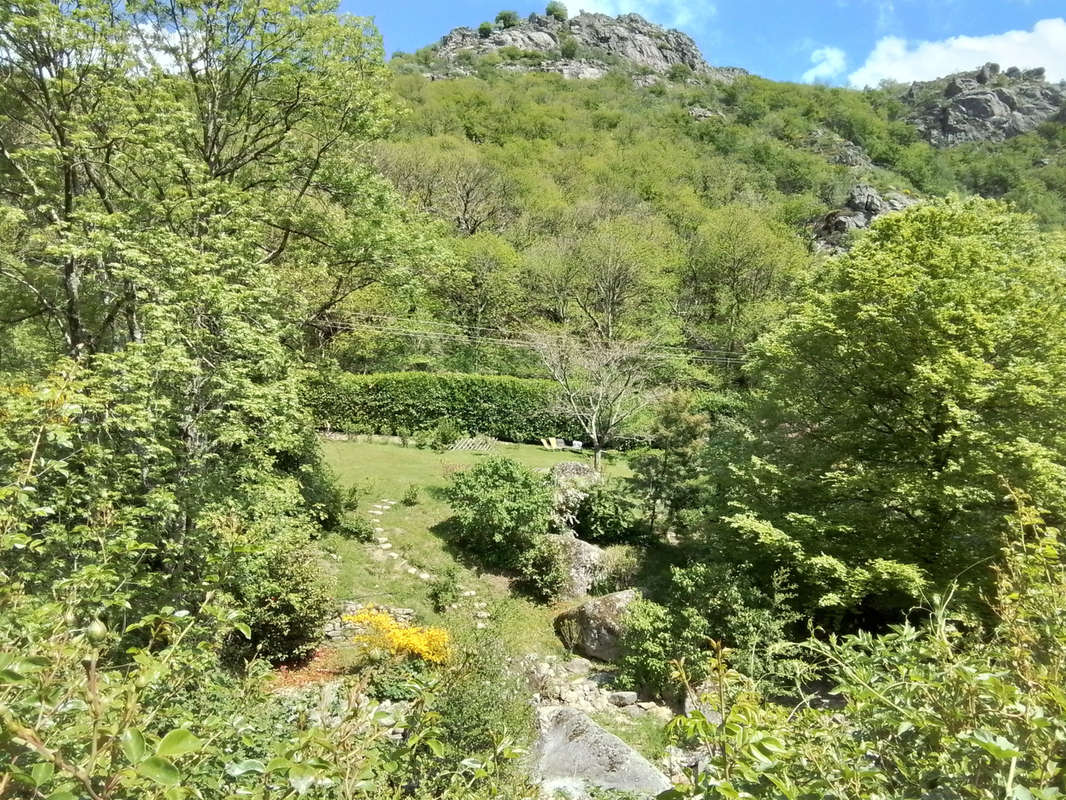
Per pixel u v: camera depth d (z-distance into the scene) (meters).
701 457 19.06
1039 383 12.22
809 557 13.28
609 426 27.20
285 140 18.36
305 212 17.89
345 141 18.12
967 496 11.82
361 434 29.53
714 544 16.72
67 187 14.30
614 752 9.17
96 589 4.24
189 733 1.79
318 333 22.38
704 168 65.06
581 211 50.31
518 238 46.47
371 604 15.95
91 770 1.78
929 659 3.29
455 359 36.91
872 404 14.45
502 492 19.20
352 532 19.11
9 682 1.91
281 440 12.27
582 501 20.39
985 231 16.55
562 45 129.00
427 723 3.50
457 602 17.08
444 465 25.03
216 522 8.32
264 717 5.59
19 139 15.77
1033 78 117.25
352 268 19.31
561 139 70.31
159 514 9.22
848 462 14.38
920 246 14.37
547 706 12.36
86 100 14.39
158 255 11.15
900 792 2.53
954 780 2.29
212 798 2.72
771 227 48.22
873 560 12.91
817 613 14.15
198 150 16.77
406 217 19.98
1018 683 2.70
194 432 10.84
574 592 18.03
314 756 2.65
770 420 16.78
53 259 15.02
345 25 17.53
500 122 70.38
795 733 2.90
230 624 4.34
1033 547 3.10
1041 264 15.05
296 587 13.00
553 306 40.34
